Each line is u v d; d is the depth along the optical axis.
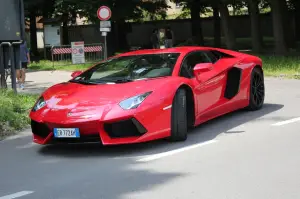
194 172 5.18
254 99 8.73
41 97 6.80
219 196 4.39
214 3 27.70
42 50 42.59
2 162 6.11
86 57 25.06
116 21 30.47
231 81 8.11
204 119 7.24
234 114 8.55
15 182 5.18
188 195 4.45
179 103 6.48
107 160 5.90
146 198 4.42
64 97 6.44
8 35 11.22
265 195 4.38
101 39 40.66
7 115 8.38
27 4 29.05
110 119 5.84
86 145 6.79
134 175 5.19
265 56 22.23
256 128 7.33
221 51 8.32
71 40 40.56
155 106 6.11
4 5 11.09
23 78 14.35
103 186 4.86
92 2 26.28
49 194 4.70
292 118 8.02
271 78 15.08
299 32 34.75
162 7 32.25
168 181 4.91
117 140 5.92
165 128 6.30
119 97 6.12
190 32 40.56
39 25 50.34
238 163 5.44
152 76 6.84
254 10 26.22
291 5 35.31
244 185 4.68
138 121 5.93
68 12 28.70
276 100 10.07
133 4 28.28
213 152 5.99
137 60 7.40
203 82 7.19
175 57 7.24
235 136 6.86
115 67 7.37
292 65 17.38
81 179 5.15
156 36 30.50
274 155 5.73
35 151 6.66
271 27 39.41
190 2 31.58
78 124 5.89
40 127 6.42
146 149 6.31
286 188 4.54
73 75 7.66
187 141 6.66
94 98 6.21
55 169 5.62
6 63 11.36
